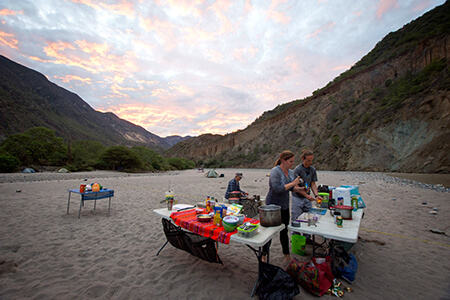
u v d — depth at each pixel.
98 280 3.06
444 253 4.00
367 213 6.96
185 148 161.00
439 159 24.78
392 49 56.34
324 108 56.81
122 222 5.98
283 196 3.58
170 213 3.94
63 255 3.85
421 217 6.44
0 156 28.80
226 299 2.65
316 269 2.87
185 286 2.94
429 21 51.66
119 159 43.62
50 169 35.12
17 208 7.23
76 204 8.16
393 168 29.61
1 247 4.07
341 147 41.25
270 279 2.73
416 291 2.84
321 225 3.14
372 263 3.64
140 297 2.69
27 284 2.91
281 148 63.06
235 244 4.58
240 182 18.53
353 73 63.03
